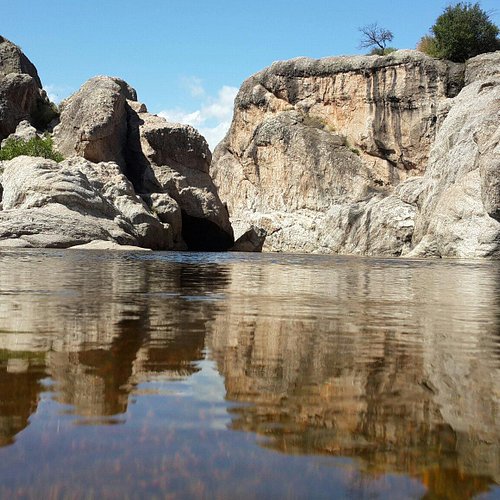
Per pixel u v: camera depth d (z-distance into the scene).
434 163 35.12
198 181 39.84
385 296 6.56
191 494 1.11
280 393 1.92
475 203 28.48
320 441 1.43
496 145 25.97
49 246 25.16
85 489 1.12
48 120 42.16
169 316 4.18
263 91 54.97
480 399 1.89
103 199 30.17
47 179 28.56
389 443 1.43
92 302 5.06
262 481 1.18
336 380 2.15
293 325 3.86
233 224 52.69
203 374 2.21
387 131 48.09
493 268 15.49
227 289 7.04
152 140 38.53
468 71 45.81
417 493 1.15
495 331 3.74
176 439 1.42
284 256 24.23
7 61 43.81
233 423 1.56
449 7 50.75
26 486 1.13
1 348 2.71
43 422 1.53
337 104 51.12
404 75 47.31
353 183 48.50
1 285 6.70
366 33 55.53
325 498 1.12
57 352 2.62
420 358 2.69
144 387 1.97
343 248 40.28
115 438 1.41
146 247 31.77
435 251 29.91
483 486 1.19
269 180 52.28
